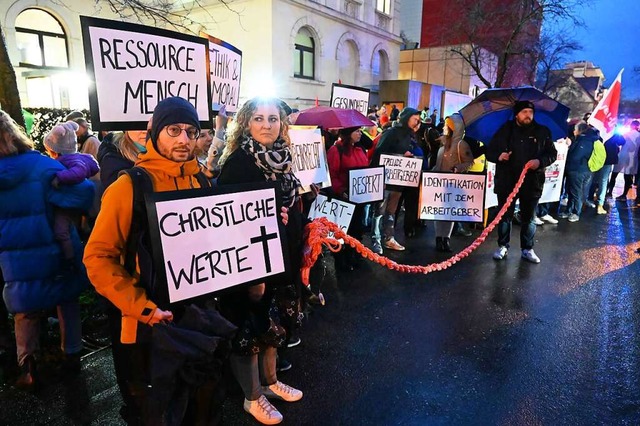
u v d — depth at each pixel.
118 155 2.74
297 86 15.52
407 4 29.19
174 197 1.76
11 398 2.74
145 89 2.41
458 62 24.05
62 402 2.71
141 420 1.84
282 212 2.13
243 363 2.52
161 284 1.73
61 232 2.75
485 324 3.94
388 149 5.91
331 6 16.34
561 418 2.69
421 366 3.24
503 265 5.56
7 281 2.66
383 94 18.05
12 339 3.20
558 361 3.34
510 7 18.17
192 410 1.88
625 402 2.86
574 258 5.91
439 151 6.33
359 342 3.59
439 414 2.72
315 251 2.51
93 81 2.25
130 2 5.06
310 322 3.93
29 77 10.50
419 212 5.88
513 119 5.41
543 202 7.88
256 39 14.47
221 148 3.19
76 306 2.97
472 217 5.82
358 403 2.81
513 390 2.97
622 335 3.77
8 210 2.58
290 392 2.81
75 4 13.20
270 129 2.37
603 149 8.05
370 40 18.86
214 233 1.88
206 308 1.94
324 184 4.63
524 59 21.20
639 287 4.87
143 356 1.79
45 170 2.69
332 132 5.66
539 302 4.43
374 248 5.85
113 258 1.71
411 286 4.81
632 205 10.12
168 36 2.45
